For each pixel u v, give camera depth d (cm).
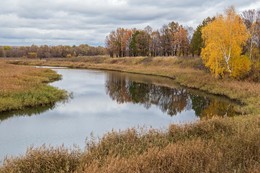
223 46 3238
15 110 1961
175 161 645
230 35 3191
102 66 7094
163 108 2258
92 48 15250
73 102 2373
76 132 1491
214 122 1116
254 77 3147
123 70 6212
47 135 1428
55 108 2097
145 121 1781
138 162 645
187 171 607
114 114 1978
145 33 8594
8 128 1547
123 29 9512
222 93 2834
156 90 3325
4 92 2178
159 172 604
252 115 1563
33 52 13338
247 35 3272
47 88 2655
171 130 1071
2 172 691
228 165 637
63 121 1727
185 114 2030
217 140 877
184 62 6056
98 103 2388
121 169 604
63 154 777
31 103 2102
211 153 700
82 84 3697
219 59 3281
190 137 983
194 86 3472
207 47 3316
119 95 2886
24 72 4162
